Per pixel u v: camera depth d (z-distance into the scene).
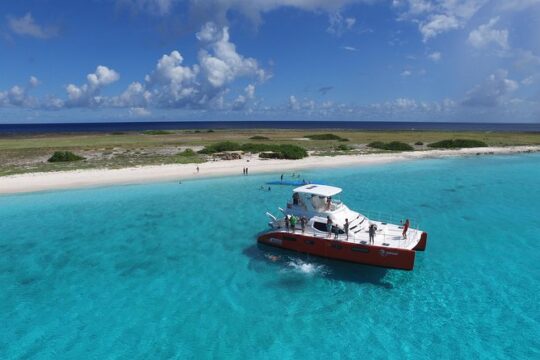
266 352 12.76
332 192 20.39
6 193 35.88
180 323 14.58
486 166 52.94
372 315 14.98
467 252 21.34
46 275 18.92
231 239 23.91
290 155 57.53
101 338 13.67
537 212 29.36
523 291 16.81
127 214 29.52
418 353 12.61
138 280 18.28
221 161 53.81
